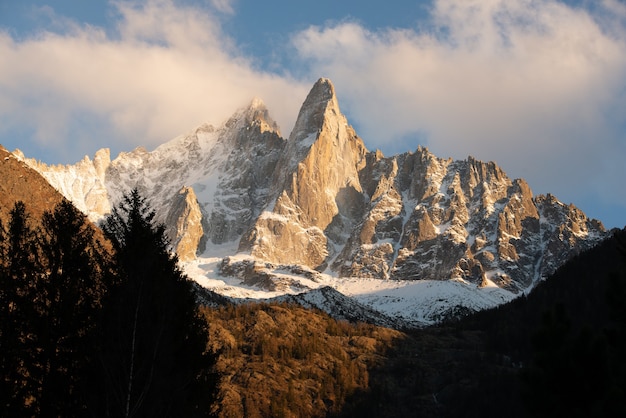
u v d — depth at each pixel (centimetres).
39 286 6222
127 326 5631
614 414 5444
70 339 5959
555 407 5728
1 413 5628
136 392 5447
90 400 5431
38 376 5872
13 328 5994
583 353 5797
